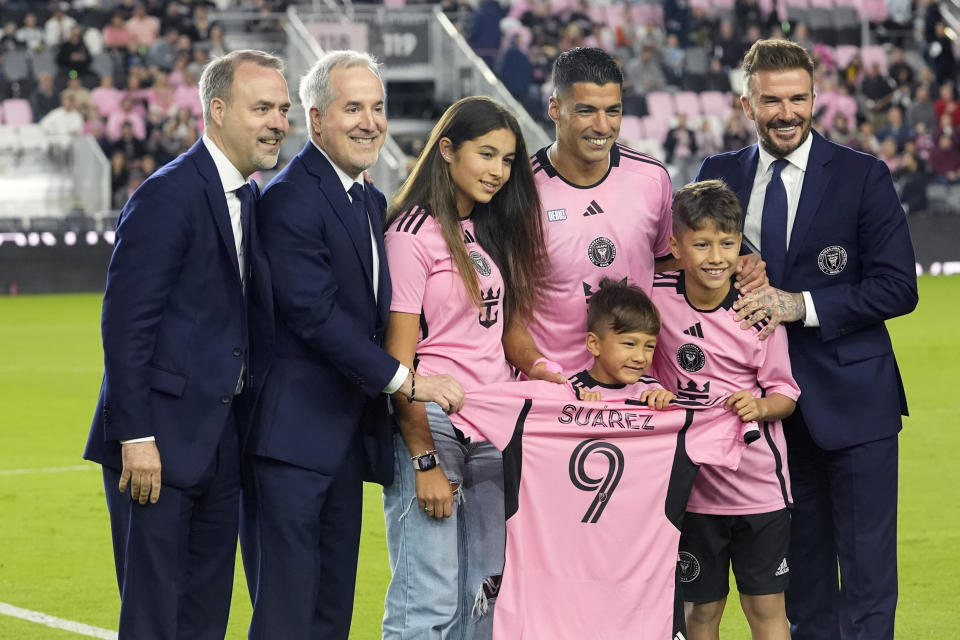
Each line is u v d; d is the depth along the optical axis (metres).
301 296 4.70
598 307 4.99
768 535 5.09
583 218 5.20
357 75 4.75
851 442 5.24
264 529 4.83
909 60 30.42
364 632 6.19
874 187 5.24
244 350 4.75
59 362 15.09
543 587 4.89
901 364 14.67
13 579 7.05
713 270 4.96
